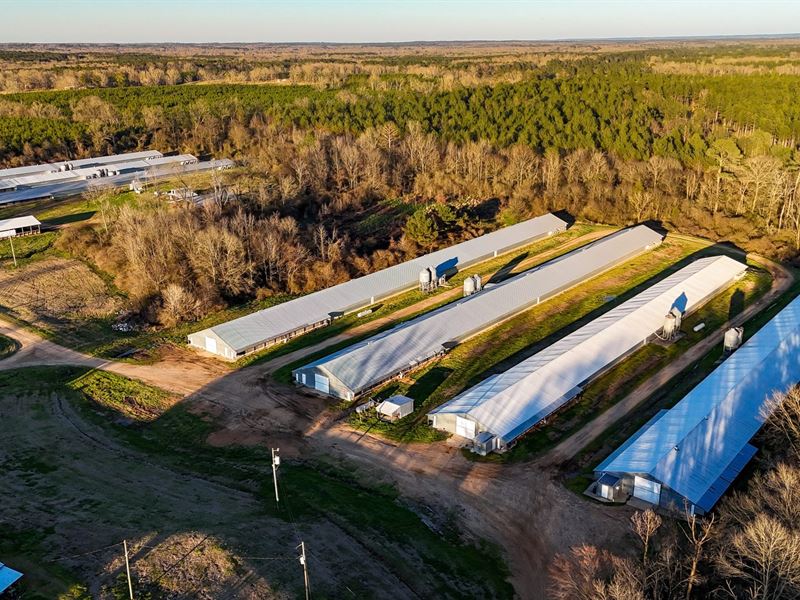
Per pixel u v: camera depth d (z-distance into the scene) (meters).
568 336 86.81
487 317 94.62
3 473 60.72
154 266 102.88
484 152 157.12
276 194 134.25
